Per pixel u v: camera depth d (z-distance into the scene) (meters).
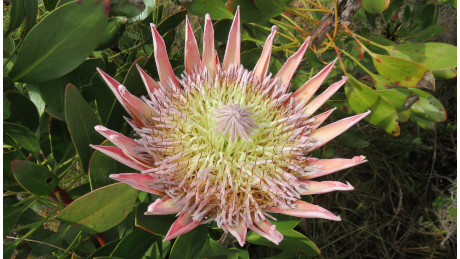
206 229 0.25
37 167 0.22
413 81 0.25
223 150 0.24
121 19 0.30
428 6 0.37
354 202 0.51
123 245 0.24
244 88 0.24
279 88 0.26
